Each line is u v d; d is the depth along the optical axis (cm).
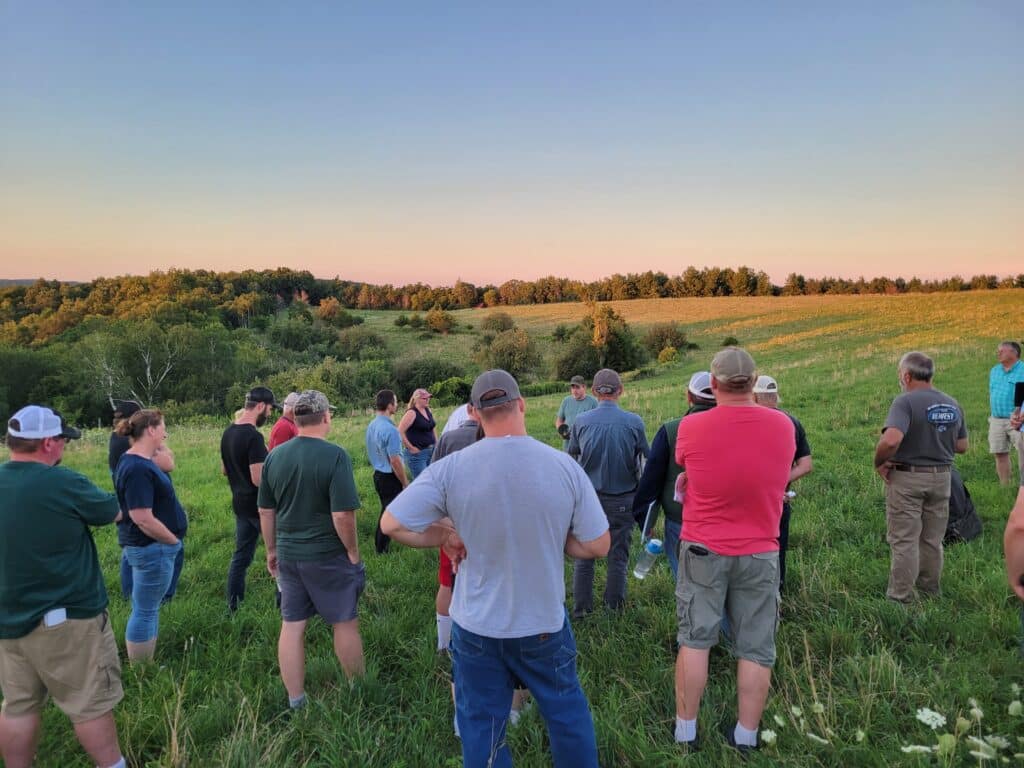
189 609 479
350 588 363
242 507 502
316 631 448
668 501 408
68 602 278
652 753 291
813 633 406
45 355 5419
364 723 325
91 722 286
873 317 6203
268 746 303
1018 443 636
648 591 493
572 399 857
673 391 2203
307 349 8062
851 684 340
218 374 5444
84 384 5078
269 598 516
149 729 334
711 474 293
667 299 10956
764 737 272
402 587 532
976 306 5847
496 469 239
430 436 775
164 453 441
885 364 2353
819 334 5241
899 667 346
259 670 398
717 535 295
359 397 4978
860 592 475
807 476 852
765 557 294
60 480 277
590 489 256
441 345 8481
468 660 246
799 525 646
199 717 335
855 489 789
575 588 464
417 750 302
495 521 237
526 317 10538
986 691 326
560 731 245
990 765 274
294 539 351
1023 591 246
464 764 243
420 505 242
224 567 606
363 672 372
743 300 9725
